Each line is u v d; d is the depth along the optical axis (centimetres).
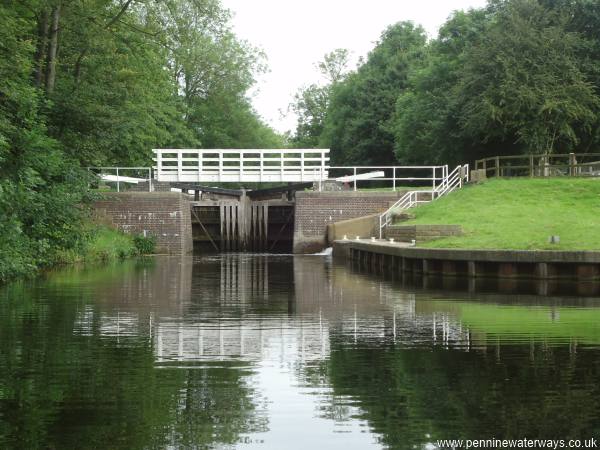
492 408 830
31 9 2725
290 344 1176
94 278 2380
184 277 2453
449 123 5169
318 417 805
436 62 5809
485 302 1709
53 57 3109
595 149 4906
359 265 3164
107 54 3441
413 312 1538
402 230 3188
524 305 1648
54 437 741
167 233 4159
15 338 1223
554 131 4522
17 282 2209
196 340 1209
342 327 1341
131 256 3922
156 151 4266
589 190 3266
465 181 4038
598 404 842
